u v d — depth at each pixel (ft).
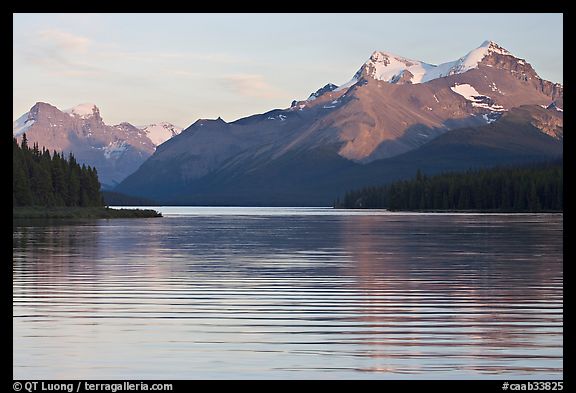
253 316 127.54
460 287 162.50
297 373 91.20
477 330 115.03
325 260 228.02
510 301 142.72
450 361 96.17
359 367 93.66
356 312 131.13
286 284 168.76
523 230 419.33
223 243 314.96
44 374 90.63
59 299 144.97
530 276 181.88
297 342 106.93
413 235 373.81
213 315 128.47
